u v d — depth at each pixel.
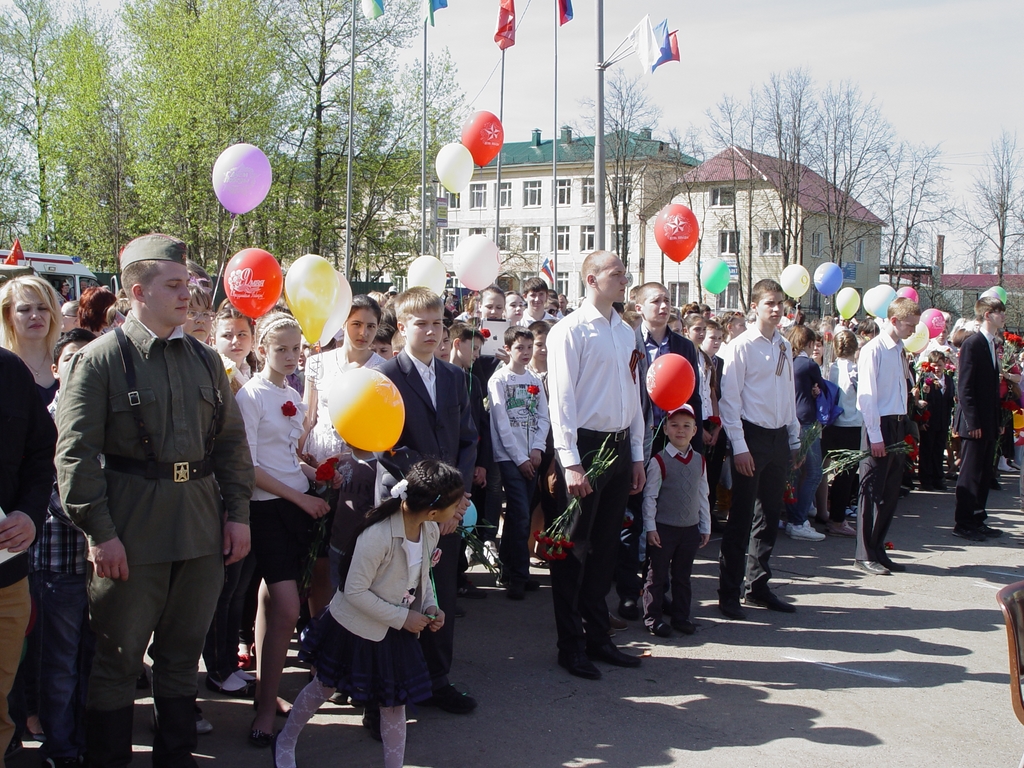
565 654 4.26
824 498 7.87
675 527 4.81
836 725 3.65
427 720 3.65
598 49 12.07
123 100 24.94
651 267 44.06
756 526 5.32
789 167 33.59
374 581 3.01
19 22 30.50
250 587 4.29
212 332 4.89
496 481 5.75
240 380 4.15
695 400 5.27
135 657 2.82
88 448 2.66
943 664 4.40
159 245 2.88
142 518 2.77
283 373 3.65
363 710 3.77
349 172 19.50
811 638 4.79
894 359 6.04
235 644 3.95
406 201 28.42
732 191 39.53
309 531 3.56
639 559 5.25
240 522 3.08
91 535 2.67
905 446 6.04
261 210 24.69
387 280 30.84
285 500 3.51
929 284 35.25
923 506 8.60
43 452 2.71
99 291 4.57
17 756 3.25
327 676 2.99
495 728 3.58
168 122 22.53
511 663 4.36
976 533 7.18
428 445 3.76
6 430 2.58
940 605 5.41
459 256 5.50
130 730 2.86
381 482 3.52
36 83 30.19
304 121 25.94
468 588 5.53
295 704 3.09
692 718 3.71
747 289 38.72
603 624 4.35
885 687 4.09
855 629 4.95
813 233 39.41
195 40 22.56
